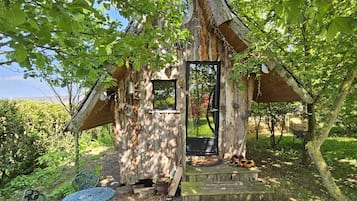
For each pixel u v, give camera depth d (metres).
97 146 11.27
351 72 3.99
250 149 10.16
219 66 6.74
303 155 8.21
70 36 2.52
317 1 1.60
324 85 5.70
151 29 3.57
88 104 6.04
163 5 3.92
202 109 6.88
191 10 6.59
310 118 7.25
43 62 2.19
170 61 3.88
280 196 5.83
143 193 6.29
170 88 6.62
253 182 5.79
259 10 8.34
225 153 6.79
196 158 6.78
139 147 6.55
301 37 6.35
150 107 6.53
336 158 8.85
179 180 6.12
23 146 8.12
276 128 11.90
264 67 5.92
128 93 6.49
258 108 10.32
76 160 6.51
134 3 3.03
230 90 6.77
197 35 6.59
